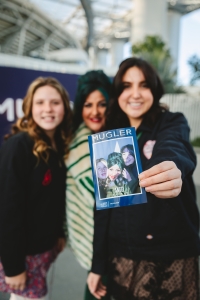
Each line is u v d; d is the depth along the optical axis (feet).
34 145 3.96
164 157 2.84
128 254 3.66
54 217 4.31
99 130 4.85
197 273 3.74
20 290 4.08
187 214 3.59
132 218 3.59
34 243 4.09
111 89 4.27
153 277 3.53
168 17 83.51
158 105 4.16
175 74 35.32
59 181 4.34
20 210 3.80
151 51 36.19
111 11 96.07
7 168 3.76
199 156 17.08
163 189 2.50
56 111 4.28
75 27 119.55
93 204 4.38
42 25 91.56
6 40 96.48
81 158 4.47
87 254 4.57
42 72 11.94
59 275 6.86
